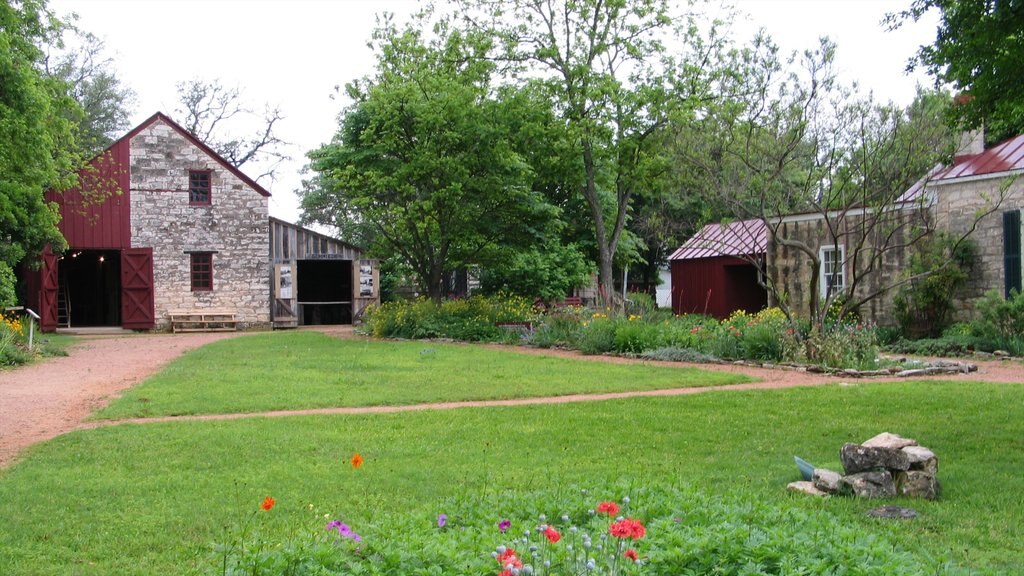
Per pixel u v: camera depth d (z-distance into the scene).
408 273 30.84
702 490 6.10
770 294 24.45
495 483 6.68
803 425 9.34
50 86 19.69
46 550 5.14
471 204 24.36
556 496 5.78
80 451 7.99
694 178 16.73
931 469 6.42
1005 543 5.25
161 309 29.16
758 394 11.72
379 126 24.77
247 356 17.89
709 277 30.34
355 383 13.13
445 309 24.47
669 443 8.44
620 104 23.73
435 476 7.02
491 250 26.59
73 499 6.30
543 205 24.86
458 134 23.25
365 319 29.72
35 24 18.92
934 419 9.66
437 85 23.39
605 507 4.23
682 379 13.53
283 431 9.07
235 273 30.00
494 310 24.08
